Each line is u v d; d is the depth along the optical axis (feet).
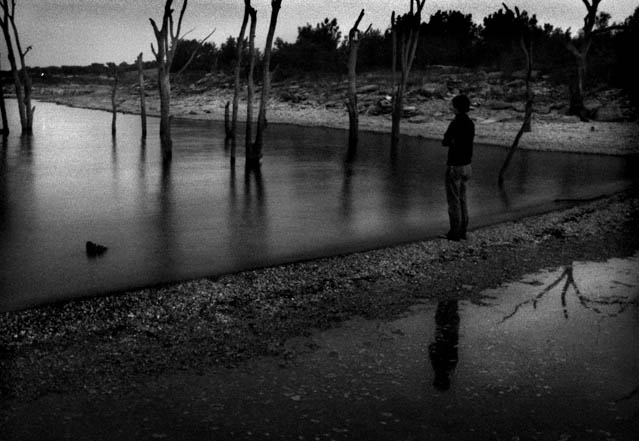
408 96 113.60
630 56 99.66
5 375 12.71
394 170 51.75
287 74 158.30
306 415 11.42
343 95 127.85
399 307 17.83
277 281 19.58
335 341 15.15
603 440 10.75
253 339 15.10
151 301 17.29
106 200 36.32
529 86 43.91
